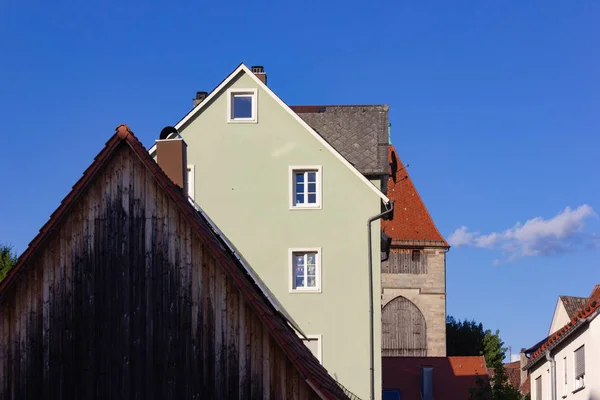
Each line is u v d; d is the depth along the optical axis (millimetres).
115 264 21344
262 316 20422
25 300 21438
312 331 38000
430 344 82750
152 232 21344
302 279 38688
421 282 83688
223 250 22031
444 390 64812
